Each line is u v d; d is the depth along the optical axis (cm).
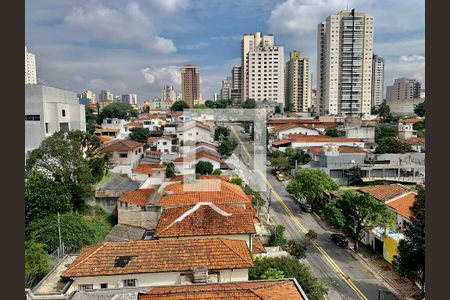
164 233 2589
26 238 2819
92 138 4700
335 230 4331
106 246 2208
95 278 2033
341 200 3844
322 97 14050
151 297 1666
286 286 1844
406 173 5759
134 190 3819
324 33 13838
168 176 5091
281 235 3569
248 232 2600
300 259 3528
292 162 6838
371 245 3834
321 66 14075
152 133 8731
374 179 5566
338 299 2883
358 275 3269
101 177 4556
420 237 2566
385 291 2997
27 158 3712
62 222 2941
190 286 1852
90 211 3756
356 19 12788
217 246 2236
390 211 3728
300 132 9025
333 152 5966
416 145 7381
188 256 2156
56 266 2317
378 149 6894
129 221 3534
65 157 3569
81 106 5953
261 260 2475
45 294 1919
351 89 13100
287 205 5184
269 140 8800
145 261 2111
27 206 3080
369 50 13025
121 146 5716
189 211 2792
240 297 1658
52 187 3259
